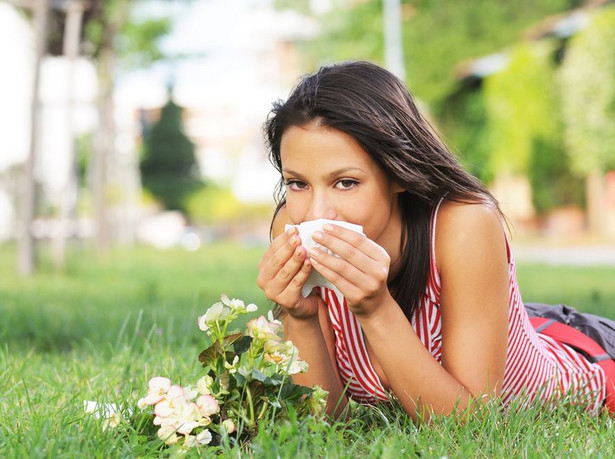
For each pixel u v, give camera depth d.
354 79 2.29
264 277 2.29
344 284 2.18
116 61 16.98
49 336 4.53
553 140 25.88
